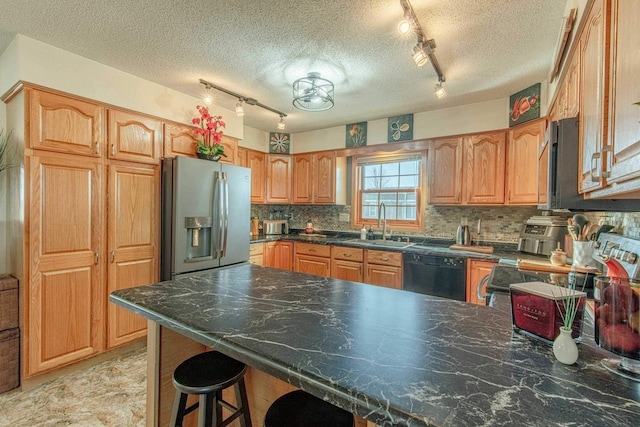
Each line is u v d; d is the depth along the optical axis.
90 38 2.02
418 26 1.81
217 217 2.90
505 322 1.07
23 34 1.98
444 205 3.43
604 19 1.00
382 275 3.38
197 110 3.05
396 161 4.04
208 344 0.95
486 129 3.10
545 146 1.77
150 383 1.35
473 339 0.92
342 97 3.03
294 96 2.89
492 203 3.02
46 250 2.09
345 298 1.33
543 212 3.05
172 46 2.11
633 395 0.64
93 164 2.32
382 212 4.13
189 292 1.40
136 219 2.58
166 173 2.72
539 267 2.19
